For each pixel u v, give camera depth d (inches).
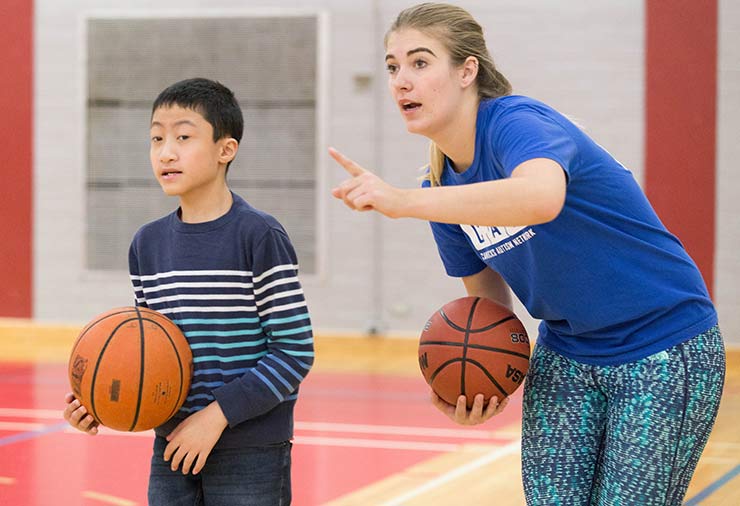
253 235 94.3
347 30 398.3
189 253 96.3
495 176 87.8
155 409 91.0
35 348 395.5
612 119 380.2
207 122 95.7
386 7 394.6
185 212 98.7
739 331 369.4
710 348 89.8
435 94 88.1
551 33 383.2
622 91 378.6
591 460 95.2
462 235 104.0
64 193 416.5
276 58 402.0
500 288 110.7
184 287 96.3
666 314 90.2
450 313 101.6
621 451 89.4
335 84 399.5
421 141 394.9
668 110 374.9
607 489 90.9
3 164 418.6
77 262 416.5
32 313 419.2
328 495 169.8
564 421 95.2
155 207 413.1
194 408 95.6
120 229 415.2
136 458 200.1
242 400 91.4
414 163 395.9
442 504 164.2
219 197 98.0
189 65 407.8
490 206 70.0
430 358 100.0
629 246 89.3
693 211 373.7
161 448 98.8
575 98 382.6
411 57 88.5
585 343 94.2
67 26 413.4
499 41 387.5
